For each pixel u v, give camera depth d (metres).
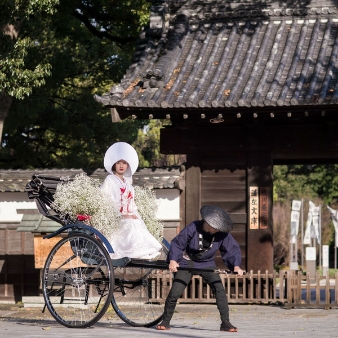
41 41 33.69
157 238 14.63
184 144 23.17
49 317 17.61
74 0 32.03
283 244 58.75
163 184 22.69
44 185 14.23
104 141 40.16
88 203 13.47
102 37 36.03
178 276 13.19
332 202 68.06
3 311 20.62
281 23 24.81
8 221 23.81
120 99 21.34
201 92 21.92
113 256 13.37
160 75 22.12
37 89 33.97
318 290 21.02
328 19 24.66
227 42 24.36
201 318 17.72
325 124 22.62
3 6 23.30
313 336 12.30
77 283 13.64
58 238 21.48
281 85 21.83
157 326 13.25
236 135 23.05
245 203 23.03
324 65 22.59
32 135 41.12
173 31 25.19
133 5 33.03
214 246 13.00
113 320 16.34
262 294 22.48
